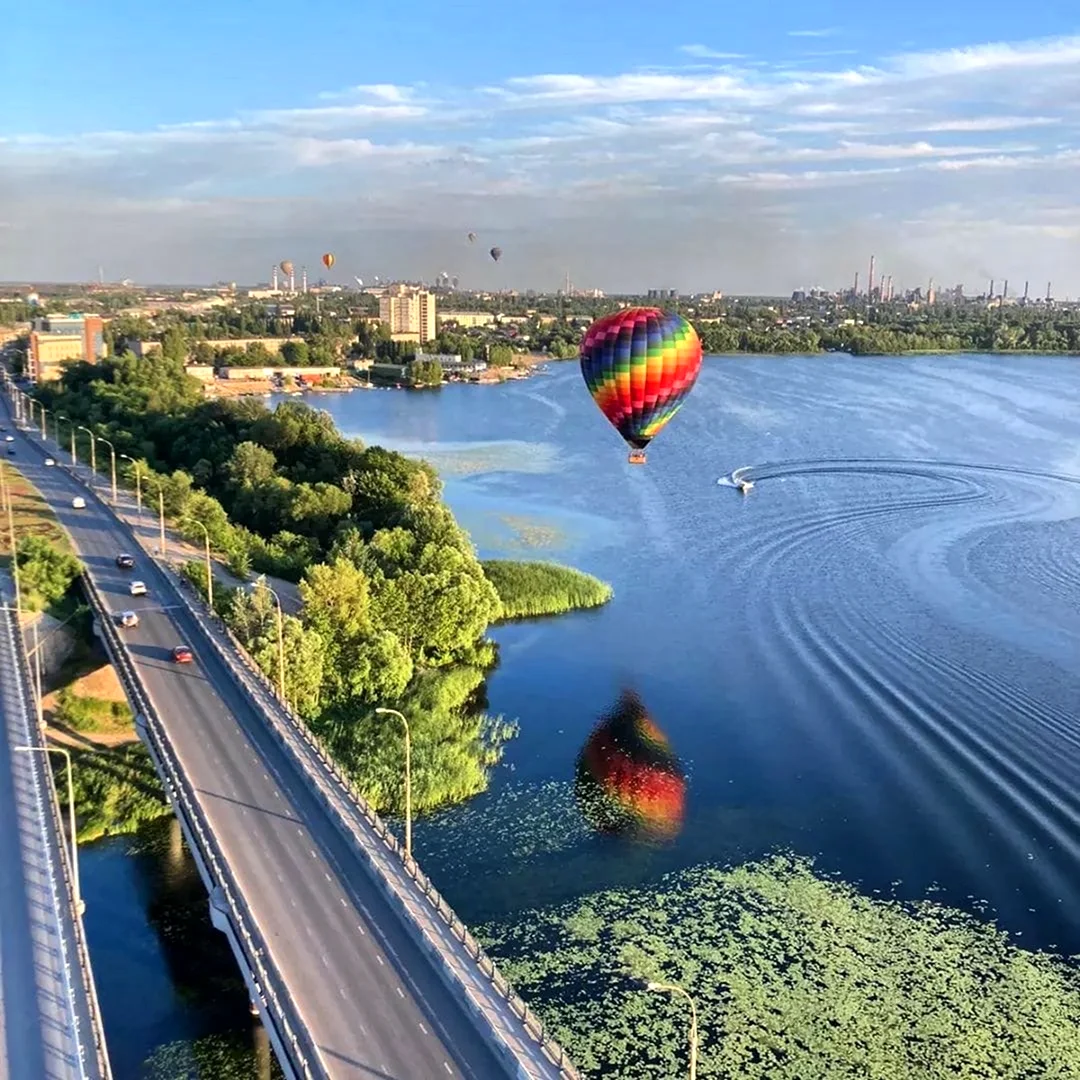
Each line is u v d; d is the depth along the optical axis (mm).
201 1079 53688
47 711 90750
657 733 93875
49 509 138750
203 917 67938
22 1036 43656
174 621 97875
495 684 106125
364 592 103312
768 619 124812
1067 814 78938
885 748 90062
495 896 68625
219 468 170000
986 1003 58406
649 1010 57562
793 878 70750
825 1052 54594
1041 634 117562
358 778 82875
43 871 55875
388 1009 45344
